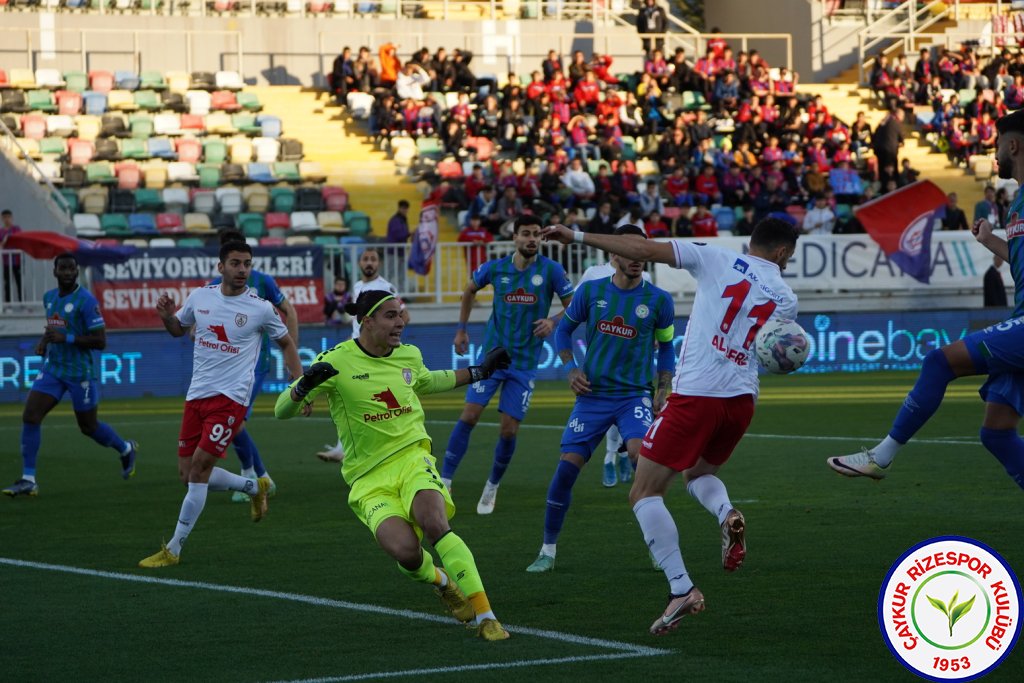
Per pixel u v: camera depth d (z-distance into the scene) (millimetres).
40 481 27141
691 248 13445
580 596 15258
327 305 52156
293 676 11852
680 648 12742
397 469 13750
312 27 77438
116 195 60875
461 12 83000
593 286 17500
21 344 50500
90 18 73812
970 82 76625
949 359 13586
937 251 57594
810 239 56750
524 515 21703
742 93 72188
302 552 18453
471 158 66688
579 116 66875
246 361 18688
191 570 17203
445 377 14234
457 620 14047
